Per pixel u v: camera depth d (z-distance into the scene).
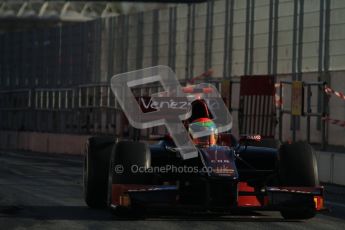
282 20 78.75
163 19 96.44
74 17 171.25
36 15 170.50
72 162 77.88
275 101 70.50
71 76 111.69
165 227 30.03
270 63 80.19
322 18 73.94
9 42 128.75
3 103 124.69
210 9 89.19
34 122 115.56
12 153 100.25
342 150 70.12
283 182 31.83
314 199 30.00
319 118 75.62
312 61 75.06
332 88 73.88
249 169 34.62
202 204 30.61
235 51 85.12
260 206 29.69
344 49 71.44
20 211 35.34
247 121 72.00
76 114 104.44
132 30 101.19
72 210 35.72
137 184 30.92
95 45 107.44
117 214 32.41
